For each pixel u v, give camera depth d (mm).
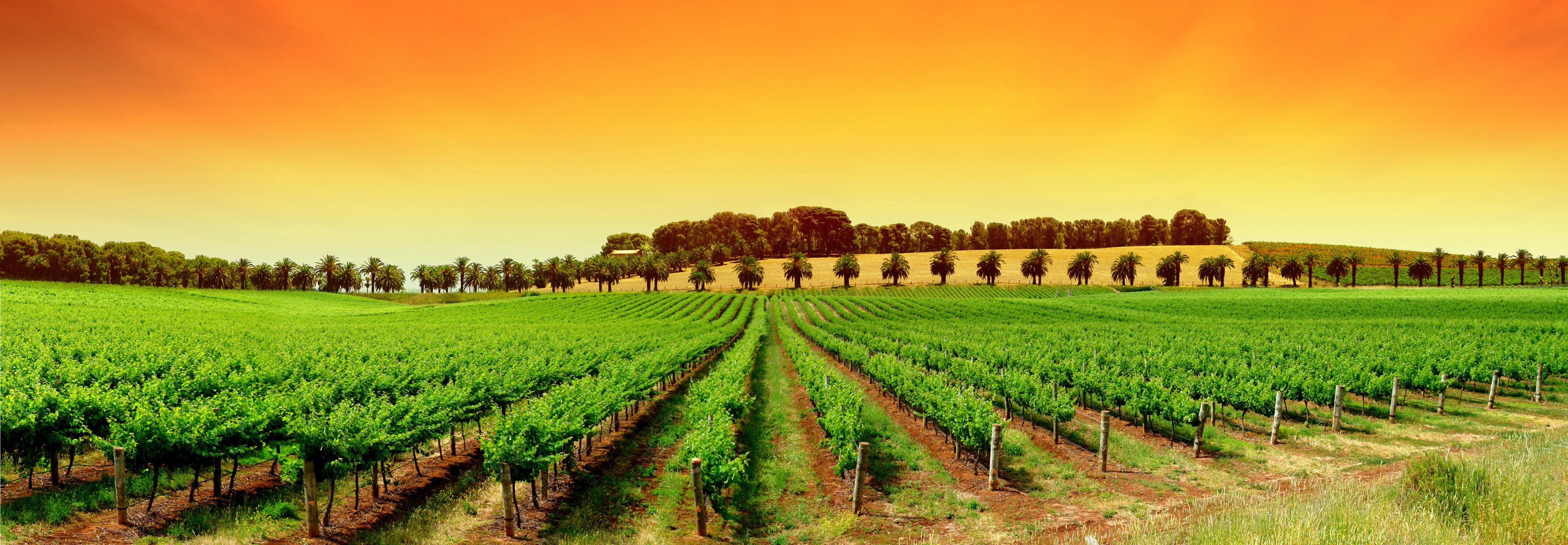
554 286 152250
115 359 24828
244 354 28891
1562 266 124500
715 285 163000
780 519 13094
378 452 12867
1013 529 12289
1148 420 20609
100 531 10945
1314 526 8969
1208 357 33438
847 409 18719
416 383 23531
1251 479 15086
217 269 149375
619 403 19953
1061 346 40094
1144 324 66375
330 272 154500
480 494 14211
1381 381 21844
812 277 168125
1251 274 133500
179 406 16641
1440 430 19656
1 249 121125
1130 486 14828
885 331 60906
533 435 13320
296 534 11570
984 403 17266
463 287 160750
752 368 38094
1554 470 11359
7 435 12023
